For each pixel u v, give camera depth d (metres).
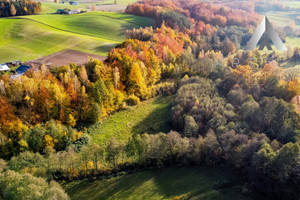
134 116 91.75
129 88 102.12
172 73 117.44
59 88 80.94
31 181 51.38
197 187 58.28
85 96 83.12
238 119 77.12
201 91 96.75
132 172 65.56
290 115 73.25
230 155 63.38
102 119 87.88
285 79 106.81
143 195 57.59
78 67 98.50
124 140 79.50
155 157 66.00
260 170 55.16
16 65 111.31
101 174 65.12
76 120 81.94
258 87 96.88
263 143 61.09
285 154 52.62
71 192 59.94
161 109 96.38
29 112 77.94
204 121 82.06
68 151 66.69
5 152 68.56
